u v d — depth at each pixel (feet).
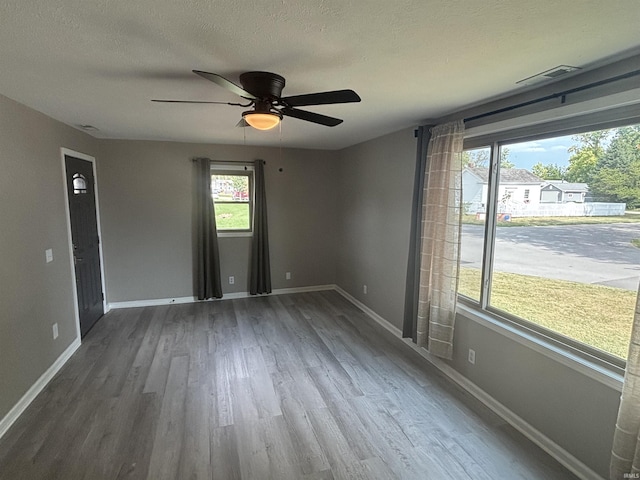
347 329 14.10
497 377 8.80
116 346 12.37
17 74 6.84
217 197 17.57
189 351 12.02
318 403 9.11
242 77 6.74
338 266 19.35
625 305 6.39
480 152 9.57
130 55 5.90
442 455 7.33
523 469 6.98
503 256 9.02
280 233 18.61
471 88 7.68
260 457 7.22
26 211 9.20
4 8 4.34
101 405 8.91
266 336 13.34
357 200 16.60
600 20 4.61
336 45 5.48
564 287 7.47
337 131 13.26
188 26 4.87
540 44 5.40
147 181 16.12
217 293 17.63
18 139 8.90
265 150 17.74
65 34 5.11
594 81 6.45
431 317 10.64
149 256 16.57
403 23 4.75
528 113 7.77
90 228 14.16
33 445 7.45
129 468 6.88
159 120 11.30
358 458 7.23
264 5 4.29
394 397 9.41
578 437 6.88
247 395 9.43
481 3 4.22
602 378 6.40
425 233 10.77
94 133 13.88
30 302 9.23
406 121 11.23
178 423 8.24
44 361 9.87
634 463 5.59
